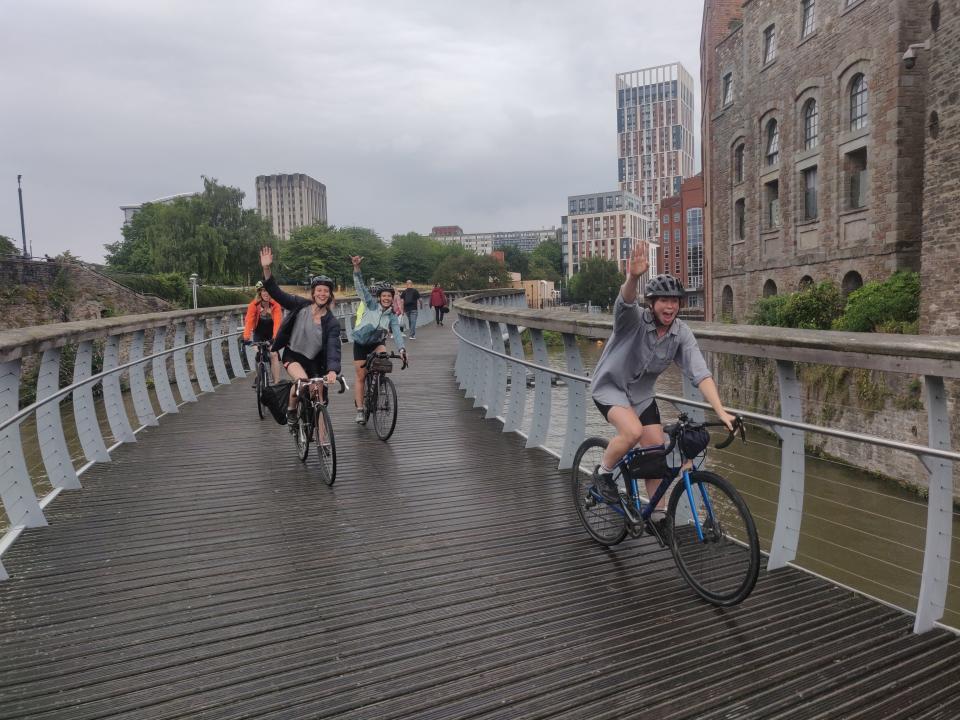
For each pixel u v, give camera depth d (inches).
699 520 145.0
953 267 574.6
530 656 125.1
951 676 116.4
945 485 127.6
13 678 119.3
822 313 762.8
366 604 147.2
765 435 435.2
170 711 109.3
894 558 335.6
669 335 147.9
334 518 204.8
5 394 193.5
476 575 162.2
